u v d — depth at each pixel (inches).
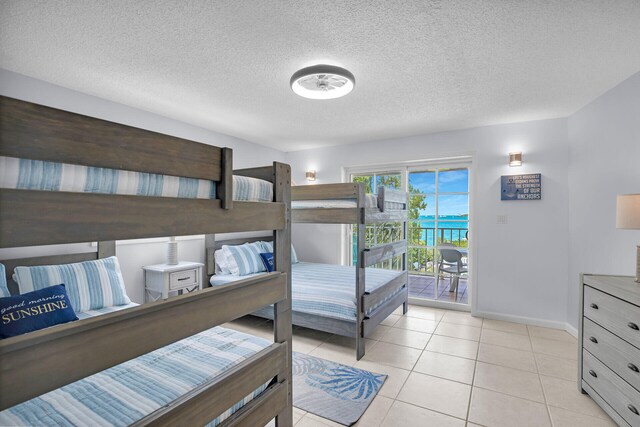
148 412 42.1
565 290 133.6
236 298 51.7
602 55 82.7
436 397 85.3
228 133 162.4
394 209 149.3
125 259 121.7
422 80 98.3
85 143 32.7
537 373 97.5
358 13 65.6
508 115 132.4
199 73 93.7
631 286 74.4
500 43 77.2
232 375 49.7
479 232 150.2
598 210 111.1
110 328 34.2
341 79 92.3
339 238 189.2
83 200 32.5
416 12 65.3
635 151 92.5
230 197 50.8
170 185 42.7
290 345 65.8
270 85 102.5
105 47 78.9
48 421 40.8
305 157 201.2
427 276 174.6
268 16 66.6
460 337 126.2
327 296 116.1
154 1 61.4
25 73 93.7
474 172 150.9
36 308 72.1
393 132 159.8
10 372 27.0
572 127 130.1
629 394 68.3
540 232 137.9
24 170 29.3
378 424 74.6
